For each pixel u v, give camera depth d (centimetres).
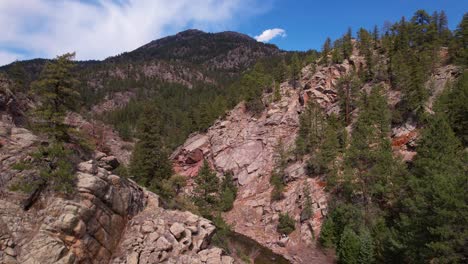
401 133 4925
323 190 4831
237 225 5222
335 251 3772
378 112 5138
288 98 7894
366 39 8100
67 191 1841
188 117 9988
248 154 6900
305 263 3769
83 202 1867
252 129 7494
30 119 2516
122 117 13575
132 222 2238
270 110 7631
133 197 2398
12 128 2089
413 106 4891
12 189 1673
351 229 3497
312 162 5381
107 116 14200
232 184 6394
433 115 4084
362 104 5931
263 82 8794
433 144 3231
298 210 4897
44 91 1984
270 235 4725
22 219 1644
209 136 8069
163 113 13825
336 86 6925
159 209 2498
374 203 3900
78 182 1931
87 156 2398
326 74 7681
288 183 5600
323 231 4044
